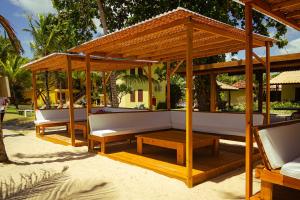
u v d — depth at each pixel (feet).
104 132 21.80
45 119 34.09
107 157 21.17
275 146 11.51
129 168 18.01
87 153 22.93
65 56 26.48
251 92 11.93
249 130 11.91
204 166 16.92
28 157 21.63
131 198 12.83
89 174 16.69
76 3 51.31
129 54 26.81
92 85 85.87
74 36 51.70
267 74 21.31
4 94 19.74
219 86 67.10
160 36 18.66
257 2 11.80
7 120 53.01
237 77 143.54
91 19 52.60
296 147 12.95
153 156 20.21
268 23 47.26
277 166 11.23
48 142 28.81
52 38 57.26
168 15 14.16
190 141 14.48
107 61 30.07
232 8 45.03
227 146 24.27
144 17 44.14
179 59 29.07
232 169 17.66
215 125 23.97
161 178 15.83
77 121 33.50
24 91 97.40
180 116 27.81
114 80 46.88
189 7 40.60
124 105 91.09
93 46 21.99
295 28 15.55
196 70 40.86
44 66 33.32
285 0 11.91
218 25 15.81
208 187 14.32
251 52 11.92
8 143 28.32
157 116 27.78
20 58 82.38
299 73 63.21
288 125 12.74
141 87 85.56
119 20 51.93
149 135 21.06
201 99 48.96
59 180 13.57
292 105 67.87
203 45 21.89
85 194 12.95
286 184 10.49
